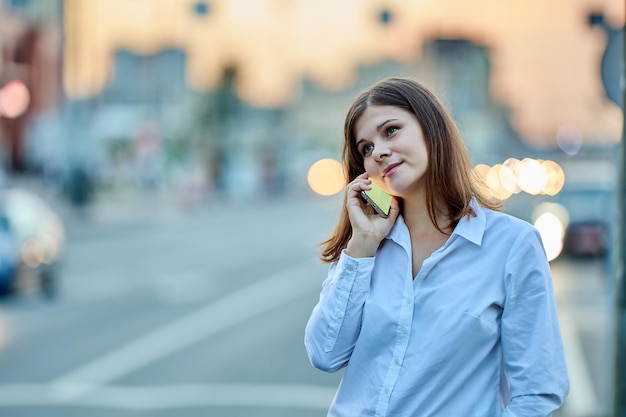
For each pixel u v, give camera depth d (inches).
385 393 111.5
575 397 369.4
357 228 117.3
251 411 340.8
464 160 117.6
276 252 1183.6
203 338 521.7
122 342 506.0
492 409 110.9
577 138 1459.2
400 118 117.3
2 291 684.7
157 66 3784.5
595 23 419.2
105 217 1820.9
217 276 888.3
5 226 698.2
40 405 352.8
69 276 875.4
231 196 3270.2
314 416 331.9
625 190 215.3
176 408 346.3
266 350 480.4
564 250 931.3
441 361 110.3
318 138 5526.6
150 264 1013.8
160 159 2728.8
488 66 4891.7
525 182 1073.5
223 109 3316.9
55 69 2559.1
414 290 113.7
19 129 2454.5
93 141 2012.8
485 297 111.9
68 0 1764.3
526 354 111.0
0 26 2324.1
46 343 502.9
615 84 307.0
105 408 346.6
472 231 113.5
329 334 116.3
